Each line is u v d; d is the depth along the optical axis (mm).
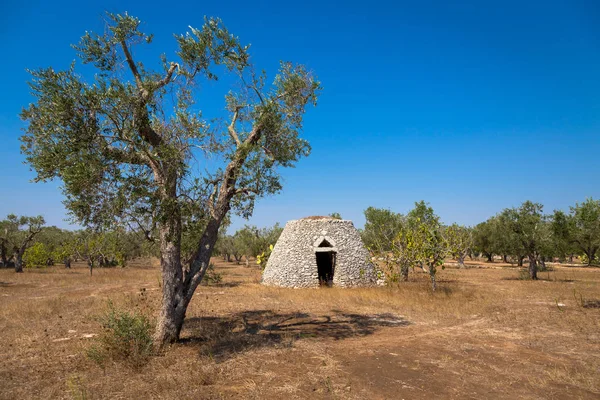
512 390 6422
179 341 9391
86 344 9180
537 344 9492
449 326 11742
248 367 7461
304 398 5953
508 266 43406
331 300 16828
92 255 31203
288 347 8945
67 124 7715
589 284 22516
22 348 8953
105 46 8414
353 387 6453
